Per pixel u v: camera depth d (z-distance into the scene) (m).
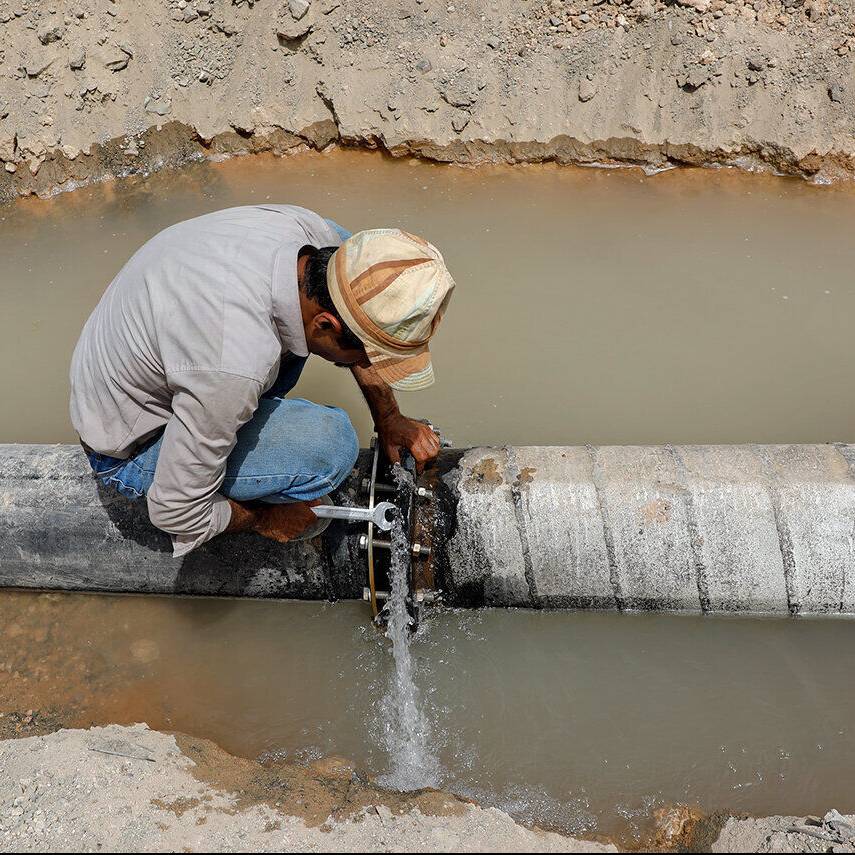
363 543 2.97
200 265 2.31
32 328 4.47
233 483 2.73
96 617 3.39
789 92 5.30
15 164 5.45
